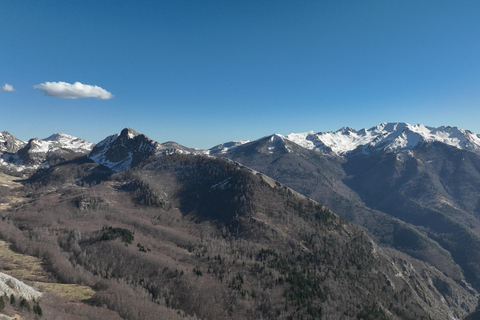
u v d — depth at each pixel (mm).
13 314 115438
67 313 141750
